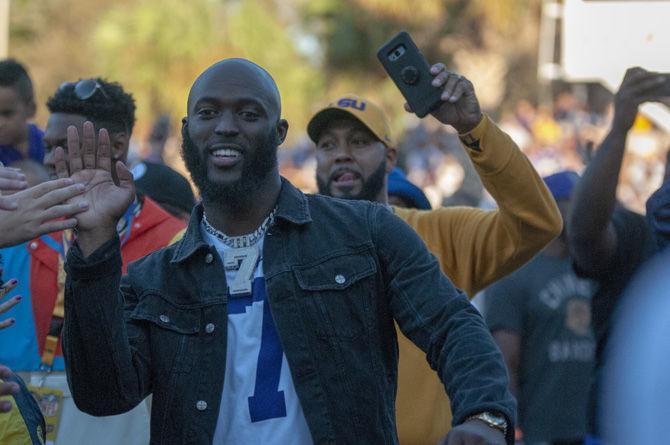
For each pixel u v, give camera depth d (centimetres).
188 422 554
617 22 1046
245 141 568
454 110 663
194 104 573
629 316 416
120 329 548
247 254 572
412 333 561
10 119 944
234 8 4197
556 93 3528
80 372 553
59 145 783
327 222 577
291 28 5228
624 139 771
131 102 809
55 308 780
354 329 559
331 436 544
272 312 556
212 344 559
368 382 556
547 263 1048
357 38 4984
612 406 421
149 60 4066
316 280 561
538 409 1045
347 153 850
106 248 544
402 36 652
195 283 568
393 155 880
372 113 851
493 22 4341
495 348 540
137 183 974
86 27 5069
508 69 4412
